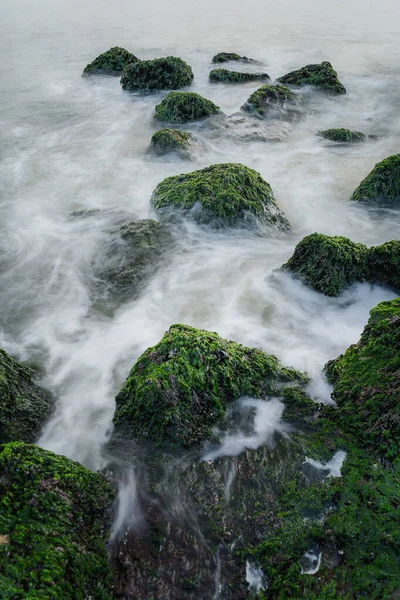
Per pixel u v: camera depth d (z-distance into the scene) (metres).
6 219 10.83
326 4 36.69
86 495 4.61
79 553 4.05
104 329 7.73
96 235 9.95
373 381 5.53
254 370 6.03
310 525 4.50
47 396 6.52
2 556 3.75
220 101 17.70
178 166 12.69
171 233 9.62
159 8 36.62
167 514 4.79
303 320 7.68
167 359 5.64
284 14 33.59
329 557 4.26
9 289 8.72
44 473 4.45
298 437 5.39
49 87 19.80
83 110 17.38
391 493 4.59
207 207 9.59
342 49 24.67
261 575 4.26
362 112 16.84
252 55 24.02
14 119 16.62
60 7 36.91
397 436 4.97
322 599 3.97
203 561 4.38
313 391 6.15
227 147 13.94
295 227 10.45
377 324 6.10
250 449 5.33
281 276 8.33
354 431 5.28
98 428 6.07
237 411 5.73
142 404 5.42
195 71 21.34
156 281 8.63
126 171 12.77
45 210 11.15
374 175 10.77
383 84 19.47
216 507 4.78
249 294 8.35
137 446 5.44
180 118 15.05
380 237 9.98
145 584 4.27
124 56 20.47
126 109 17.34
